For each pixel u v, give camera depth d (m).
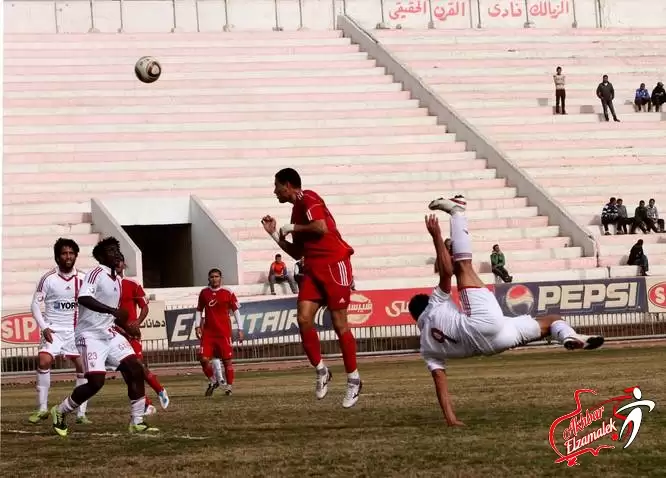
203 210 75.94
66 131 87.44
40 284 28.84
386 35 107.06
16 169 82.06
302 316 23.11
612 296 62.41
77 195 79.56
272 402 31.39
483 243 77.50
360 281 71.50
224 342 37.62
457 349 21.33
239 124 90.19
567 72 103.88
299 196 23.14
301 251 23.58
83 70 95.06
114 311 23.89
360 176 84.62
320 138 89.88
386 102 95.50
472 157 89.25
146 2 103.94
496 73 102.56
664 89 99.50
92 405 34.06
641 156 91.50
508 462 17.02
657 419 21.58
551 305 61.81
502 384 33.19
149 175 82.75
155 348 58.69
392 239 78.12
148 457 19.42
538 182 86.75
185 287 75.38
